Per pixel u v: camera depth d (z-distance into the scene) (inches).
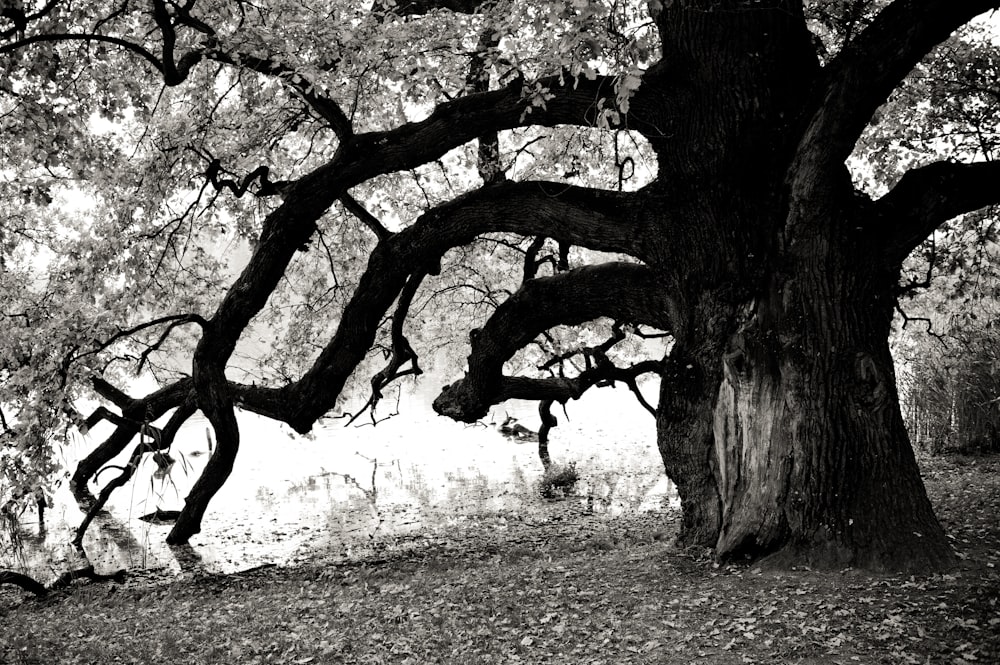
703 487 427.2
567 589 378.6
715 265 410.3
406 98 544.1
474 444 1157.7
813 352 374.6
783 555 371.9
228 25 496.1
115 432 737.6
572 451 1059.3
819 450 369.1
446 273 806.5
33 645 350.9
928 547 351.9
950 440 695.1
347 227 747.4
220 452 580.4
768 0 395.5
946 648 267.4
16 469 452.1
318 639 335.0
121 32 492.4
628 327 669.9
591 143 621.9
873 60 345.7
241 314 526.3
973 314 585.3
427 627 338.3
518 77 443.8
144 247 622.5
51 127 420.5
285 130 626.5
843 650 275.9
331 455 1128.2
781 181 392.5
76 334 487.8
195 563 622.2
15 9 349.1
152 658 324.2
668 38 413.7
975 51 494.9
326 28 452.1
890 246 386.6
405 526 706.2
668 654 288.7
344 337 531.8
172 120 613.0
